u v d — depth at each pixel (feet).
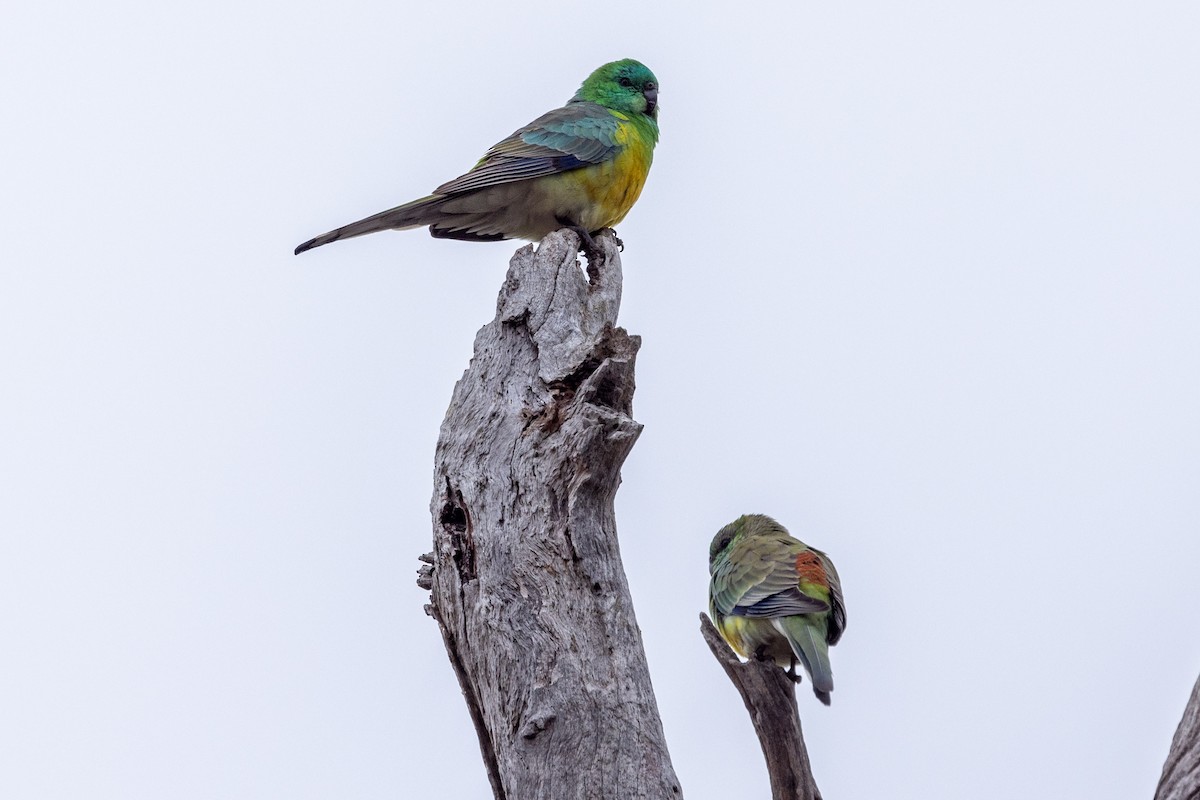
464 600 36.60
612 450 35.65
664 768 34.42
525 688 34.83
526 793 33.96
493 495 36.86
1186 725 29.66
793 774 33.42
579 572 35.73
